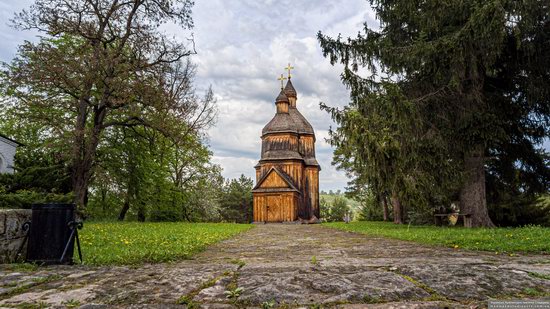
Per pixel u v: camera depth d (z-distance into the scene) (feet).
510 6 38.68
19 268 15.20
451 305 9.09
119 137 92.63
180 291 10.78
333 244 29.45
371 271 13.12
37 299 10.00
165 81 67.10
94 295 10.39
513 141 53.57
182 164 138.41
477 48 43.34
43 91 65.26
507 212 60.08
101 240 29.55
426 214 69.10
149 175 104.01
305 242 32.04
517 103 50.70
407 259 17.95
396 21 53.21
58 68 57.57
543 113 49.98
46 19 60.85
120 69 62.90
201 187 147.64
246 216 245.65
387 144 47.11
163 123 68.49
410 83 51.70
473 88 47.16
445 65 46.55
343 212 279.90
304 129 172.35
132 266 16.66
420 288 10.75
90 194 104.63
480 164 49.75
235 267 14.92
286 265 15.51
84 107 68.18
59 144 64.28
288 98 184.24
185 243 28.53
